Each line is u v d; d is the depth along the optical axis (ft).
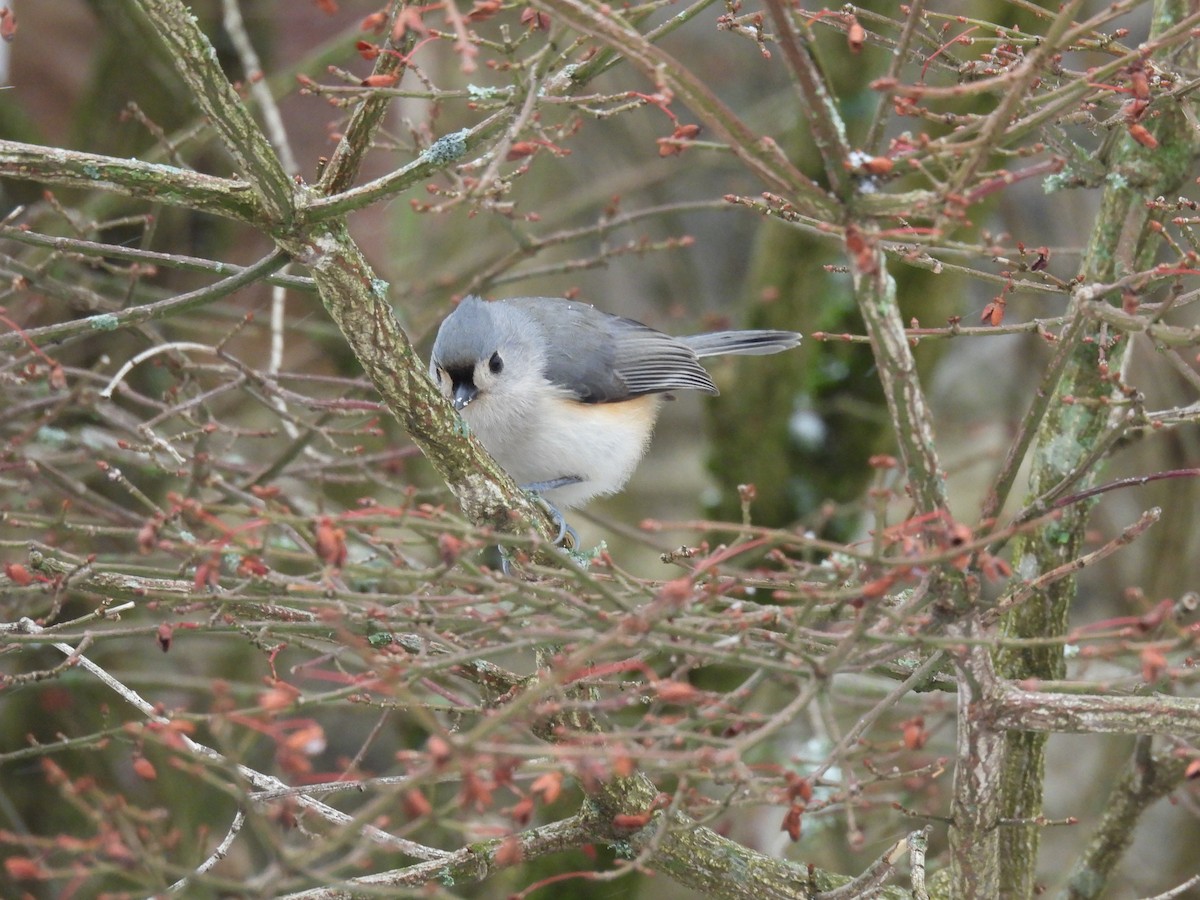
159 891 18.88
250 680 47.01
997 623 27.53
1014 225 52.80
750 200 26.50
